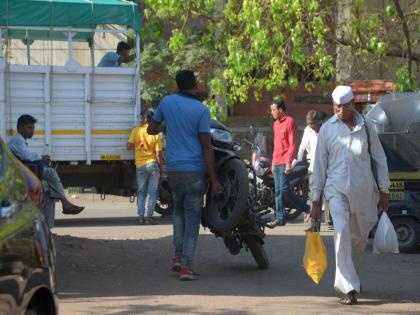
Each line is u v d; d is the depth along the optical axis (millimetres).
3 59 19953
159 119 12586
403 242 15539
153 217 22984
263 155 21750
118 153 21125
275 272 13266
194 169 12289
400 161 15516
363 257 14961
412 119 15758
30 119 15078
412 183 15469
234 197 12633
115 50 23656
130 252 15000
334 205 10867
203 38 18906
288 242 16719
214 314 10133
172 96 12562
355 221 10992
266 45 16969
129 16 20453
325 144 11023
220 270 13422
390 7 17203
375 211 11070
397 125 15852
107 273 13008
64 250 14602
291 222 21172
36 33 21938
